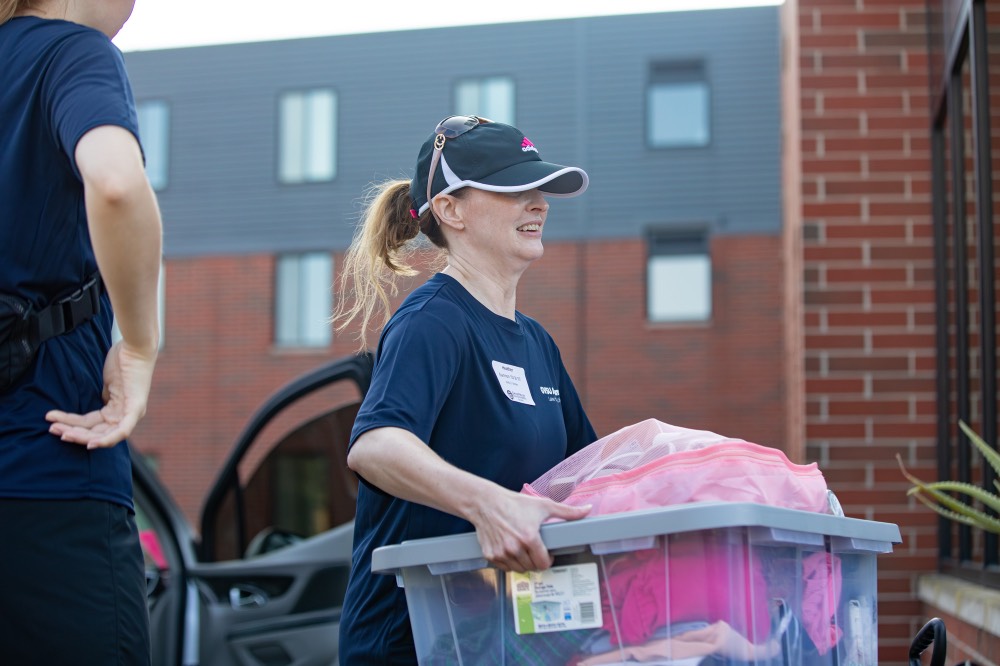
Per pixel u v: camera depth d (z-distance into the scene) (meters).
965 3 4.10
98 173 1.57
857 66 5.18
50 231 1.70
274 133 21.09
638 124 19.67
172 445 20.86
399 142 20.50
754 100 19.44
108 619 1.69
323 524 4.45
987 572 3.91
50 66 1.70
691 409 19.03
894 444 4.95
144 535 4.37
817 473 1.91
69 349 1.74
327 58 20.97
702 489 1.76
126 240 1.60
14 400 1.68
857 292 5.05
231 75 21.33
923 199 5.07
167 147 21.42
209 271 21.08
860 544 1.92
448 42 20.50
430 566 1.80
